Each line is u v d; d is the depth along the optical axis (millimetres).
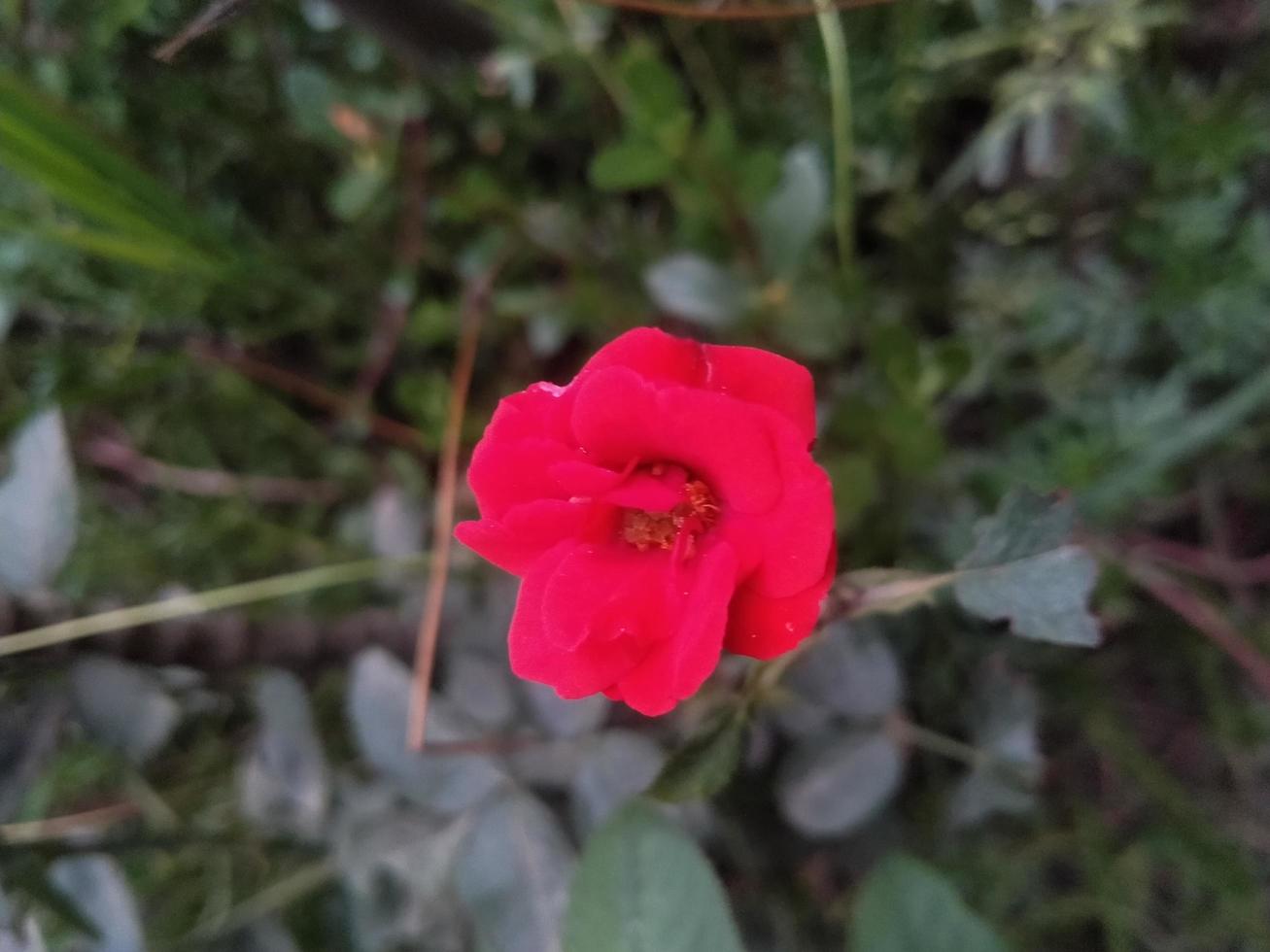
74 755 276
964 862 248
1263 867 247
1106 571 240
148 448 321
